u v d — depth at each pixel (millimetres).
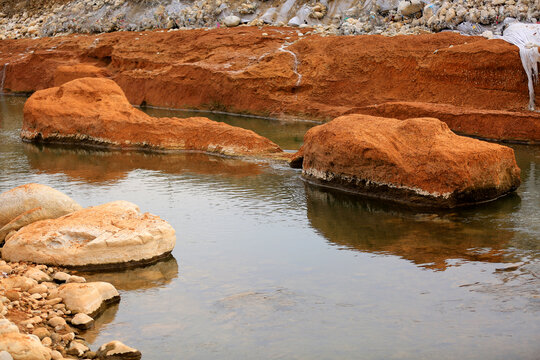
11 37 48531
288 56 28453
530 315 8672
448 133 14844
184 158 19641
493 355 7684
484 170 13930
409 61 25141
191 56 32156
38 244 10391
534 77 21938
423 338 8148
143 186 16156
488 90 23016
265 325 8578
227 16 36188
